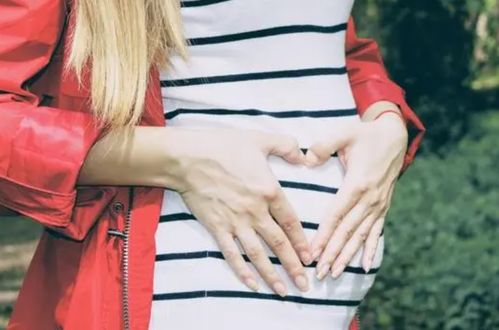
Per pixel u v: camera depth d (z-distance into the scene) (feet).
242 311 8.64
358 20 53.11
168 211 8.82
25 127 8.52
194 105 8.99
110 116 8.58
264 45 9.00
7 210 9.21
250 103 8.96
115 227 8.86
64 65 8.85
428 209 35.58
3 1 8.70
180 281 8.68
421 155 52.06
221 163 8.61
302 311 8.87
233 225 8.62
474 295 25.81
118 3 8.64
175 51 8.94
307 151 9.03
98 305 8.76
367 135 9.34
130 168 8.69
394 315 26.45
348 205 9.08
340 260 8.98
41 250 9.35
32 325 9.36
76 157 8.50
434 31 53.21
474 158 48.88
